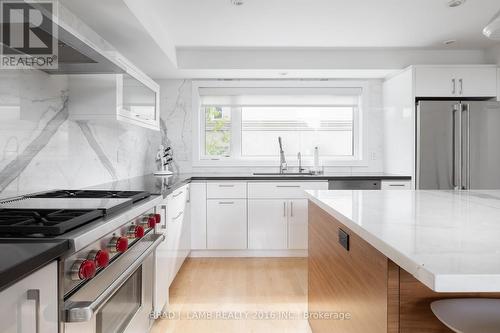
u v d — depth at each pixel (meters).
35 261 0.84
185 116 4.67
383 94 4.73
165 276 2.63
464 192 2.31
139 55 3.49
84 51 1.70
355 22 3.32
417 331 1.10
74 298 1.07
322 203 1.85
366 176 4.04
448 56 4.24
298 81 4.73
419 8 3.04
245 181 4.08
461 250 0.91
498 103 3.89
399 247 0.94
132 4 2.37
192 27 3.39
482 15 3.19
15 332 0.79
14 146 1.81
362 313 1.37
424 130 3.90
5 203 1.58
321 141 4.82
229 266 3.78
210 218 4.09
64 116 2.33
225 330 2.38
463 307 1.06
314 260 2.31
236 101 4.74
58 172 2.27
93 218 1.34
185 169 4.68
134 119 2.74
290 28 3.46
